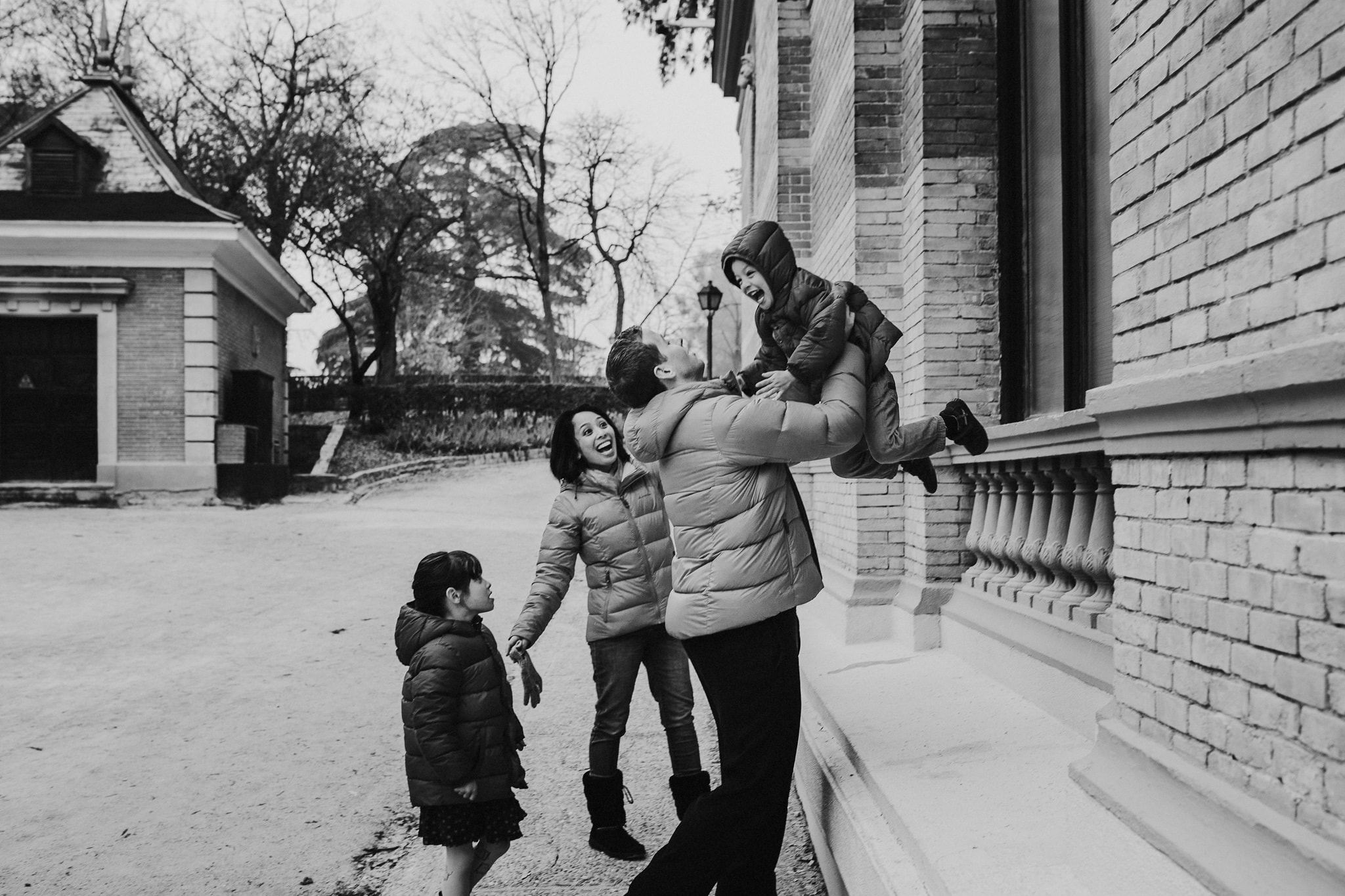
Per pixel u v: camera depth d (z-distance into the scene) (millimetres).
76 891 3557
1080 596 3785
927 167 5207
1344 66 1734
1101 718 2662
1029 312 4918
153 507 18219
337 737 5387
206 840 4016
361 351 41750
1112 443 2598
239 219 19844
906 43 5727
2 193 20016
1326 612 1791
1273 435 1914
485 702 3127
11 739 5340
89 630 8148
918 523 5332
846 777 3330
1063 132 4426
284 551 12523
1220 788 2080
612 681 3748
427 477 25109
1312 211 1827
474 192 37500
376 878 3664
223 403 19656
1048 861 2387
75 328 18938
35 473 18859
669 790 4473
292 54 29750
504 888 3473
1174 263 2324
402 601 9438
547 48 34562
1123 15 2570
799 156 9102
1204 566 2186
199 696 6215
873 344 2920
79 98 20969
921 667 4715
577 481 3840
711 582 2779
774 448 2703
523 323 45656
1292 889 1819
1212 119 2152
